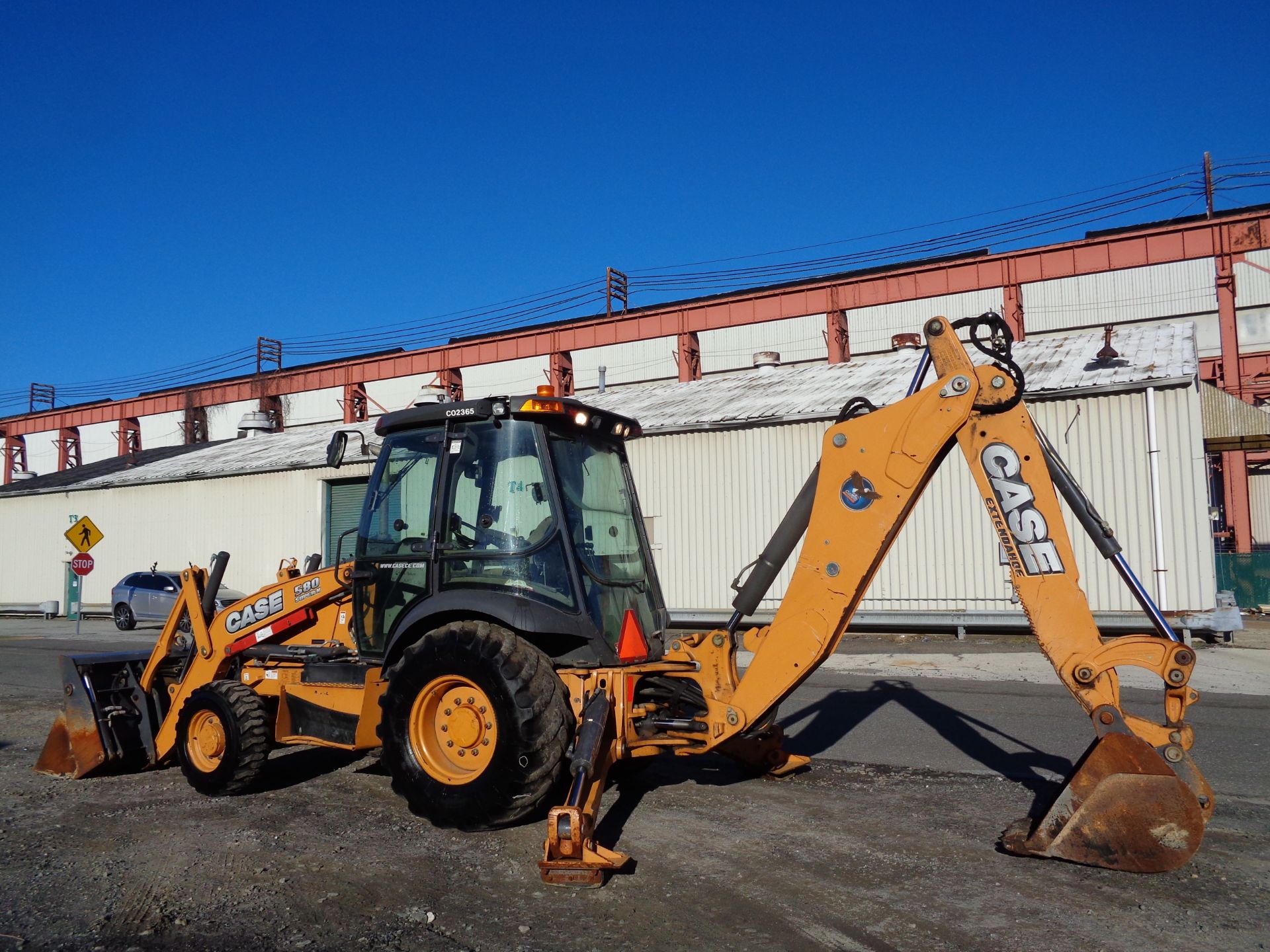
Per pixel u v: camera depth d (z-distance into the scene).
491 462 5.64
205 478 26.22
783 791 6.11
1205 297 29.02
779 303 33.94
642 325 36.34
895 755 7.20
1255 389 27.81
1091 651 4.49
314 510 24.08
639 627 5.50
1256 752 7.05
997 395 4.76
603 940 3.78
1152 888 4.25
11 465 53.38
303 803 6.01
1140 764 4.35
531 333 38.44
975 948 3.66
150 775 6.89
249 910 4.17
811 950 3.66
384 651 5.90
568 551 5.35
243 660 6.64
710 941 3.76
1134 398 14.84
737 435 18.25
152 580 22.80
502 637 5.07
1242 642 14.55
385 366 41.66
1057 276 29.80
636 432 6.39
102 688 6.97
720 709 5.21
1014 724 8.32
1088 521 4.63
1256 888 4.25
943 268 31.31
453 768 5.18
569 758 5.06
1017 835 4.78
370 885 4.44
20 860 4.89
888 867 4.59
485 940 3.80
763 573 5.41
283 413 45.38
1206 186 30.89
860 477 5.04
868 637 16.08
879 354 33.06
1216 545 26.53
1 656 16.62
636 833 5.20
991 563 15.77
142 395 49.06
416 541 5.81
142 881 4.55
